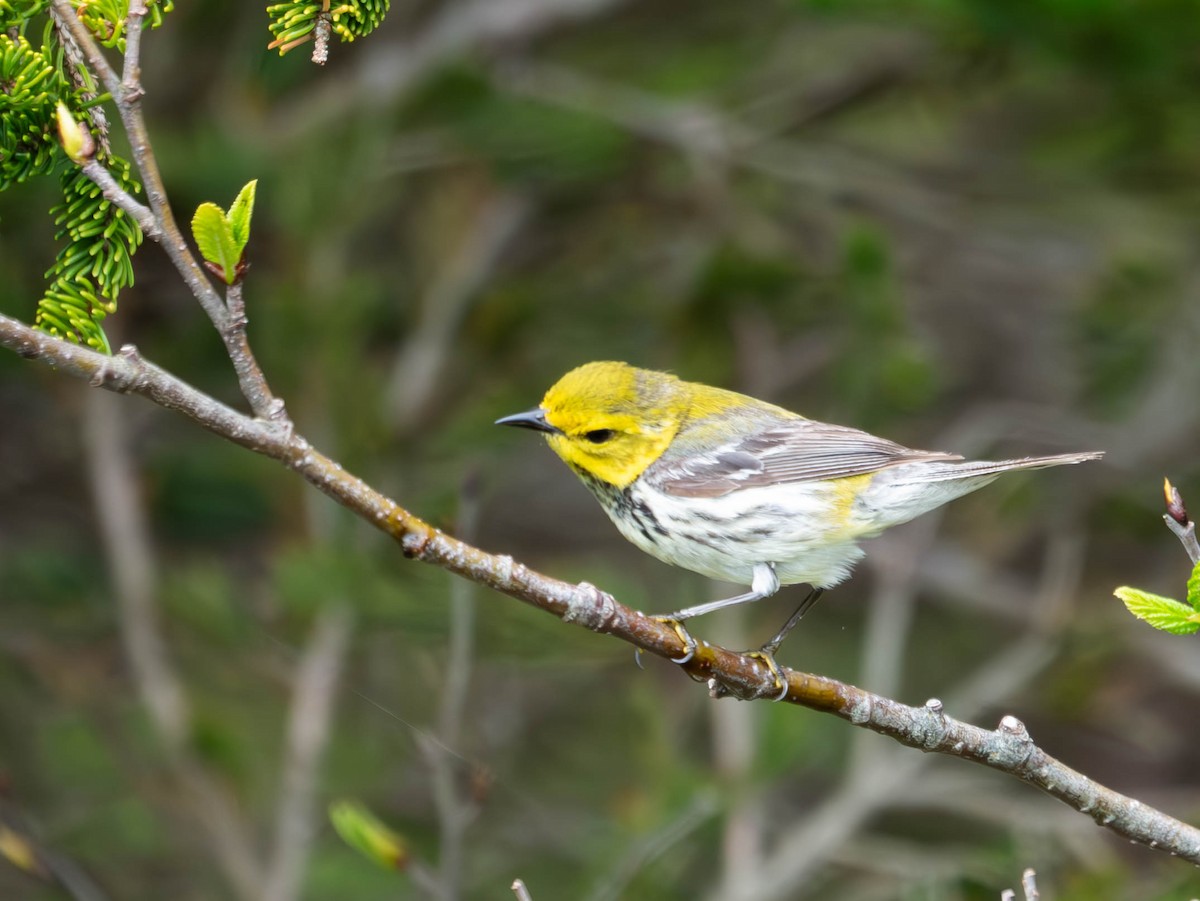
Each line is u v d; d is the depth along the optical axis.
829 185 14.34
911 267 14.94
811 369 13.98
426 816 12.31
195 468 12.91
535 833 12.30
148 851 12.16
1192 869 10.65
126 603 12.09
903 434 13.68
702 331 13.70
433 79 13.30
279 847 11.51
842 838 11.92
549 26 14.02
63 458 13.80
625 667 13.70
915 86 14.49
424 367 13.27
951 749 6.36
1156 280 13.55
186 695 12.26
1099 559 14.62
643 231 14.83
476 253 14.12
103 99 5.39
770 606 14.70
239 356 5.09
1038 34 10.55
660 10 15.06
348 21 5.45
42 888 11.55
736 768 11.99
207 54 12.69
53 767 12.30
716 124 14.11
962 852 12.45
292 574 11.41
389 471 12.17
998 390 15.08
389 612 11.29
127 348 4.93
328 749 12.04
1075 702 14.04
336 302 12.19
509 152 13.45
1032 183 14.02
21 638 12.48
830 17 11.45
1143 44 10.39
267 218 12.51
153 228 4.91
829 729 13.84
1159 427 13.63
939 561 14.25
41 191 10.89
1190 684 13.42
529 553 14.46
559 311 14.13
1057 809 12.26
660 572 14.17
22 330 4.78
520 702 13.30
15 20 5.32
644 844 11.29
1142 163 12.98
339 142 12.52
